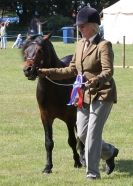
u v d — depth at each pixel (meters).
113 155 10.80
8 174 11.18
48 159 11.30
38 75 10.73
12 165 11.98
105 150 10.68
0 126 16.70
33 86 26.31
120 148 13.75
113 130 16.08
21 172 11.38
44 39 10.99
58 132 15.85
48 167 11.27
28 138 15.02
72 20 79.00
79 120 10.25
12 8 84.94
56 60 11.43
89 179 10.23
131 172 11.30
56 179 10.62
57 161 12.41
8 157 12.78
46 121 11.37
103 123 9.97
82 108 10.16
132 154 13.08
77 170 11.57
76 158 11.83
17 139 14.88
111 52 9.87
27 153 13.22
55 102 11.30
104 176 10.86
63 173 11.24
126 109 19.78
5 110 19.64
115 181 10.38
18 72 32.75
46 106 11.28
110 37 61.81
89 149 10.01
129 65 36.88
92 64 9.99
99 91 9.90
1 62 39.16
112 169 10.94
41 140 14.73
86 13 9.81
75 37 63.12
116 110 19.52
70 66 10.59
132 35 60.53
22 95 23.36
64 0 84.06
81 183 10.16
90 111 9.96
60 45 56.72
